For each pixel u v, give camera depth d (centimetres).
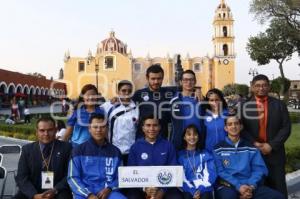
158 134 586
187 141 591
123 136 617
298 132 1797
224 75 7162
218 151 591
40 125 564
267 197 561
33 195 543
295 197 750
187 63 7188
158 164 570
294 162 1024
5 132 2031
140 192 559
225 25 7256
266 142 609
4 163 812
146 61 7212
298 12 3412
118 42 7519
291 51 3672
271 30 3597
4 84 4419
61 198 548
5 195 652
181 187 563
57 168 567
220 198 561
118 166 558
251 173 583
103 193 535
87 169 552
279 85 3662
